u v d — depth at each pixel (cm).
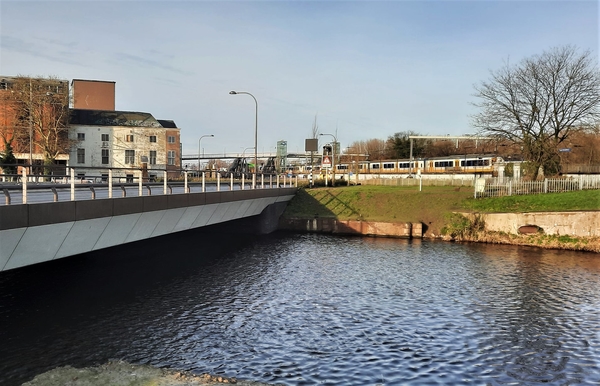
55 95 6475
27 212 1248
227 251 3350
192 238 3441
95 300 1947
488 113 4753
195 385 1183
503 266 2855
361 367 1389
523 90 4584
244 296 2128
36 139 6406
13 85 6469
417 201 4550
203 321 1762
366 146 15100
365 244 3719
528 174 4691
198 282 2362
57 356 1373
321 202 4838
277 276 2545
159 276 2452
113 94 8538
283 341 1583
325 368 1373
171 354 1438
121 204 1702
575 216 3519
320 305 2012
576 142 6034
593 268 2800
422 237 4094
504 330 1738
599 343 1625
